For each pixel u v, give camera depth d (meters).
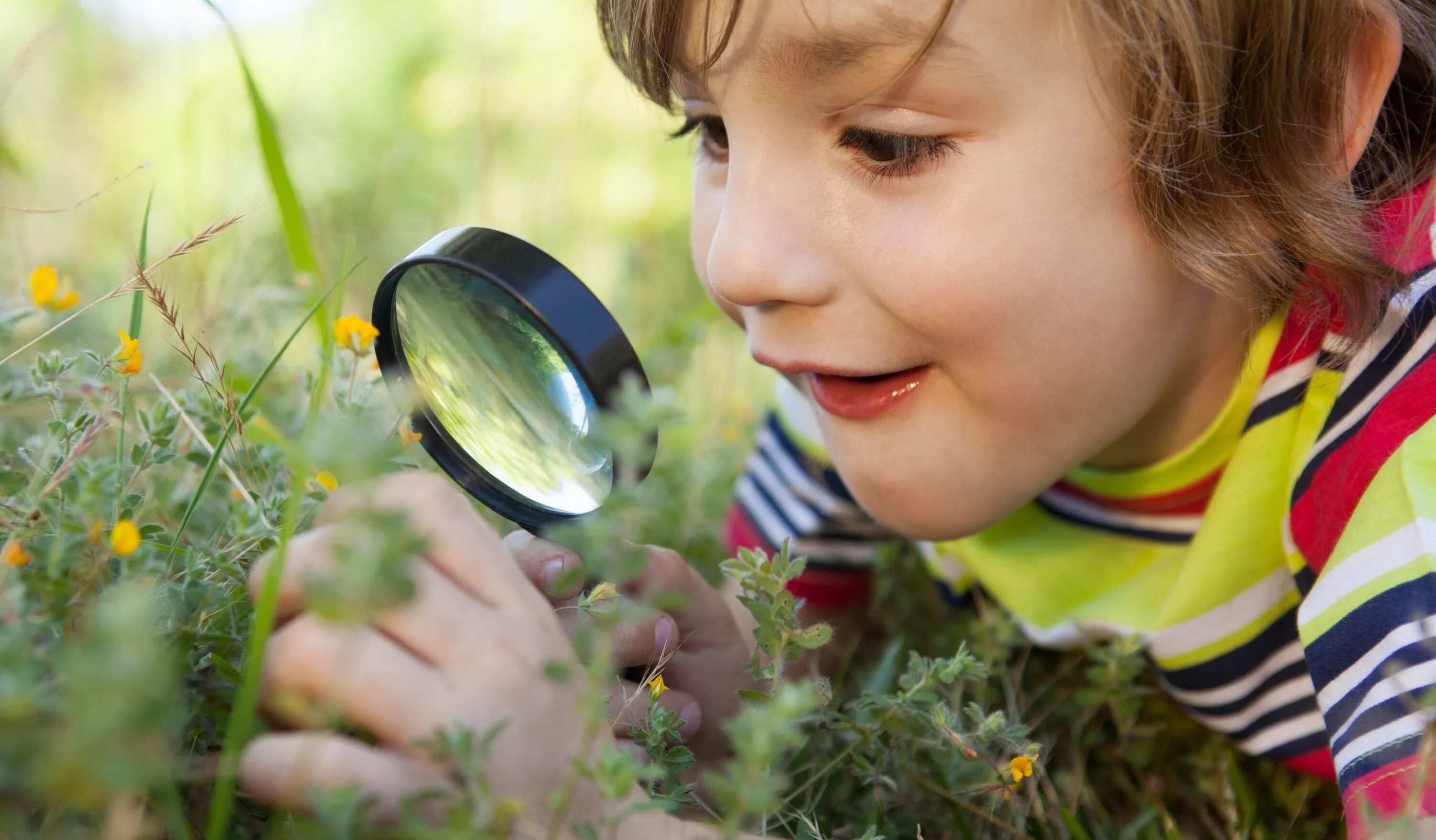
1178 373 0.44
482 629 0.34
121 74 0.87
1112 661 0.46
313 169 0.89
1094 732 0.49
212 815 0.32
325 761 0.32
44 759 0.30
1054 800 0.45
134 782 0.29
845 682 0.53
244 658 0.36
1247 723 0.46
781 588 0.39
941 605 0.55
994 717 0.40
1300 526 0.43
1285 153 0.42
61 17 0.54
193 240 0.43
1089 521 0.50
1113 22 0.39
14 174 0.65
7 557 0.34
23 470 0.44
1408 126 0.46
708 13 0.39
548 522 0.40
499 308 0.38
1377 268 0.42
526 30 1.04
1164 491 0.47
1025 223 0.39
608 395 0.37
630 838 0.35
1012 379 0.41
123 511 0.38
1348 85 0.42
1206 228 0.41
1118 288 0.41
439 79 1.04
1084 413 0.42
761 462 0.56
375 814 0.32
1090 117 0.39
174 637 0.35
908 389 0.42
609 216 0.96
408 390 0.40
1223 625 0.46
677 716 0.41
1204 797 0.48
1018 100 0.39
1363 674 0.37
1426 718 0.35
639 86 0.44
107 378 0.40
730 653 0.44
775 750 0.32
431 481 0.36
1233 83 0.41
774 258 0.40
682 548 0.57
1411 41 0.44
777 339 0.42
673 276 0.86
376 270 0.74
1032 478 0.43
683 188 1.00
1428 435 0.39
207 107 0.87
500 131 0.88
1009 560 0.51
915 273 0.40
